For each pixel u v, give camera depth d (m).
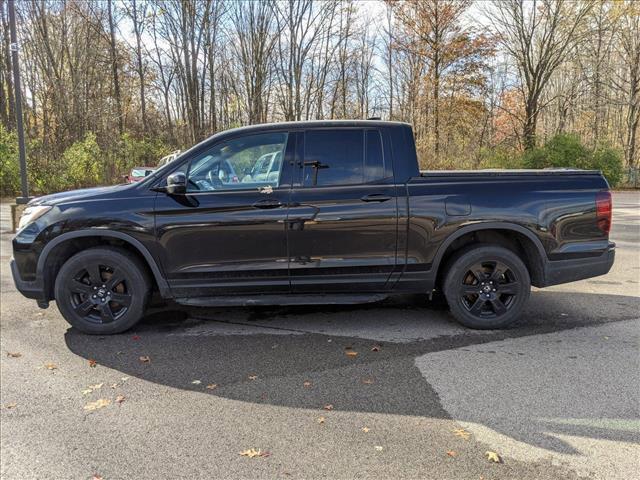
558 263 4.58
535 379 3.59
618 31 28.03
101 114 25.20
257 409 3.21
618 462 2.61
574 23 26.42
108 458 2.71
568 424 2.98
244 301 4.50
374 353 4.12
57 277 4.50
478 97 27.75
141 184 4.49
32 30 27.14
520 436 2.86
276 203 4.36
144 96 28.88
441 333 4.58
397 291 4.61
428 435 2.89
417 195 4.42
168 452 2.76
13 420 3.12
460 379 3.61
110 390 3.51
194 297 4.55
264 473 2.56
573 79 32.03
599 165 24.58
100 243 4.63
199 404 3.29
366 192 4.40
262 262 4.43
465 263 4.55
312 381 3.61
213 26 27.89
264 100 28.72
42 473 2.60
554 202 4.52
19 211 10.86
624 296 5.79
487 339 4.42
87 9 27.56
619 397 3.30
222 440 2.87
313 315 5.16
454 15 26.06
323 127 4.51
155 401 3.34
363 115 30.11
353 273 4.49
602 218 4.60
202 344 4.37
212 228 4.37
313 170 4.45
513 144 28.25
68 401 3.36
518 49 27.83
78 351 4.23
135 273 4.51
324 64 28.89
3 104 26.16
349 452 2.73
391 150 4.50
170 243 4.39
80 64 28.27
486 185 4.52
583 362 3.88
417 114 26.39
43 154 20.44
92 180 21.11
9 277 6.91
